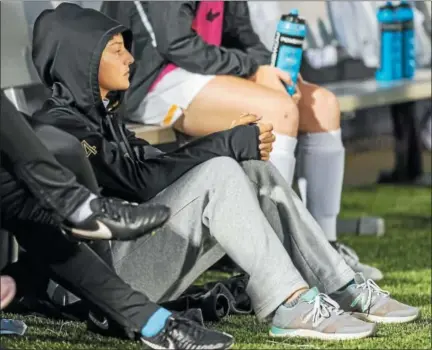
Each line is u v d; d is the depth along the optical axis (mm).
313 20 23953
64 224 11188
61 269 11562
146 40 16391
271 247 12156
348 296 13281
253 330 13125
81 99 12547
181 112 16219
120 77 12734
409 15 23594
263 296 12234
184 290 13023
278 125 15570
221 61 16125
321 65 25922
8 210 11508
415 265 17953
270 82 16234
